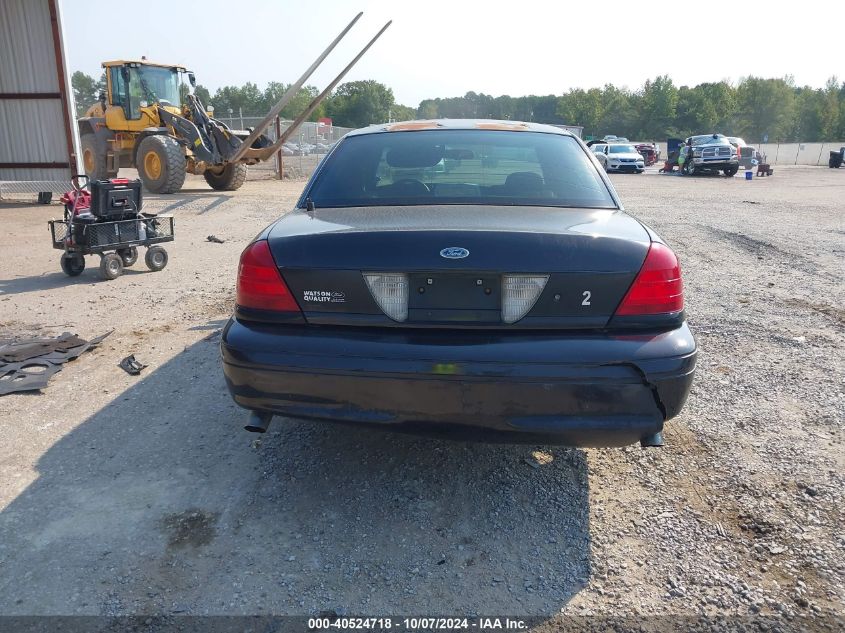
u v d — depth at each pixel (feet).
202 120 57.62
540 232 8.87
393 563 8.80
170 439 12.05
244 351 9.09
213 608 7.97
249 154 58.34
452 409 8.65
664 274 8.91
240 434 12.25
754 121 387.14
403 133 12.68
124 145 59.93
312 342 8.93
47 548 8.98
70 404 13.48
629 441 8.91
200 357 16.17
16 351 15.92
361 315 8.96
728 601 8.13
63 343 16.80
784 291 23.13
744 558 8.90
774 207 51.55
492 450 11.77
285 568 8.68
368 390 8.75
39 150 51.90
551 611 7.98
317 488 10.52
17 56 50.24
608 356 8.50
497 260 8.64
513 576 8.58
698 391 14.30
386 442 12.00
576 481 10.82
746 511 9.93
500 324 8.77
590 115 388.98
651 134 381.60
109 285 23.86
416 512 9.91
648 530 9.52
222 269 26.81
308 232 9.36
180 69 61.67
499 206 10.43
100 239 24.14
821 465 11.22
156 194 55.98
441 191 11.03
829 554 8.94
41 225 39.01
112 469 11.00
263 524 9.58
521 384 8.47
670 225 39.78
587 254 8.75
